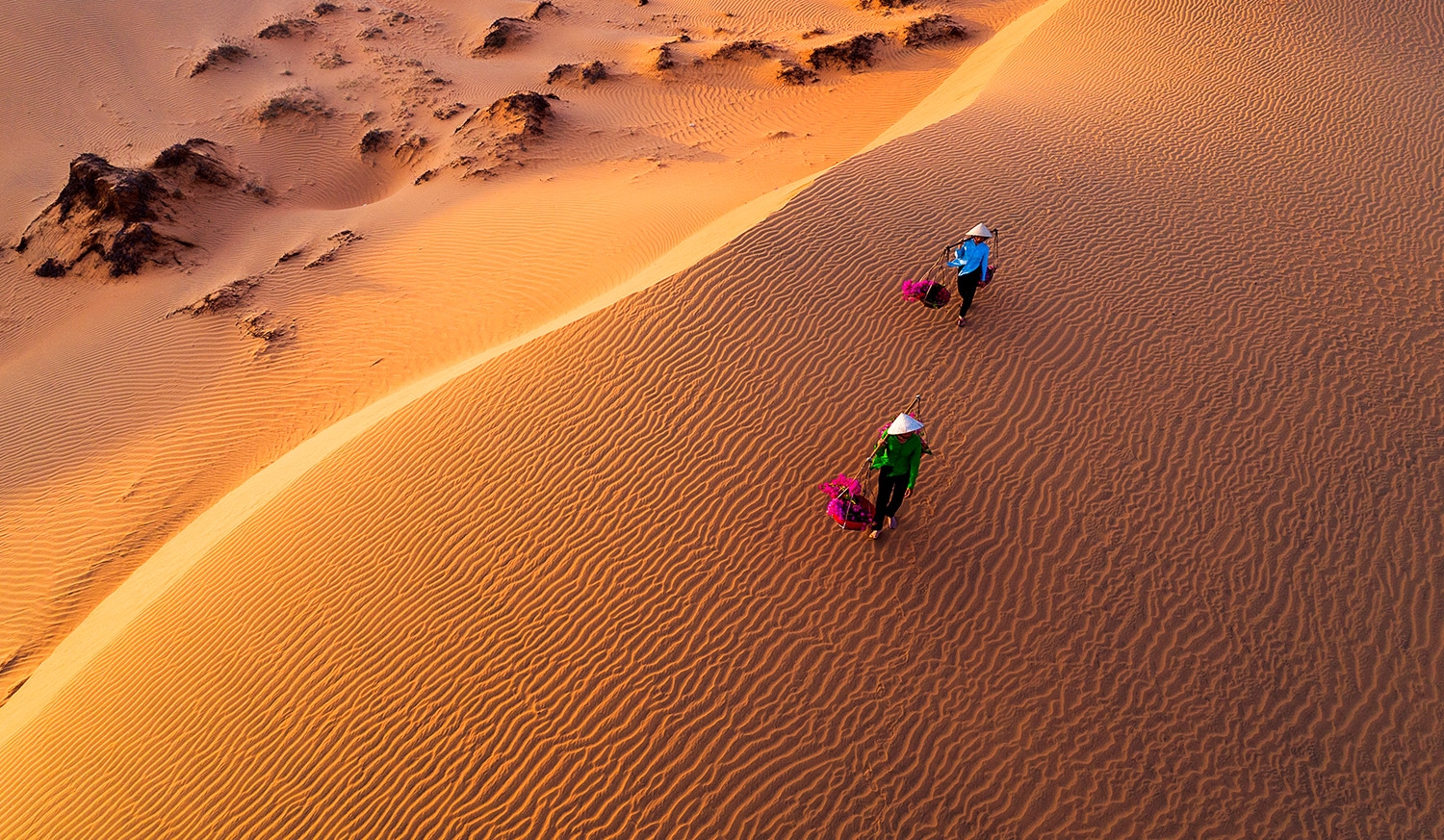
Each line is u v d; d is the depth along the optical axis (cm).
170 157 2533
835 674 829
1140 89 1825
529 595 934
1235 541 905
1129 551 903
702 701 819
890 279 1238
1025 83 1914
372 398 1730
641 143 2747
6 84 3122
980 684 812
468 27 3769
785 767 768
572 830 752
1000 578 890
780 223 1336
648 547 955
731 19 3881
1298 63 1883
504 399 1159
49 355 2059
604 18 3934
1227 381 1068
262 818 823
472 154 2692
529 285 1920
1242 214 1353
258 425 1739
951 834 719
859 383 1097
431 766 816
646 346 1173
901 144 1554
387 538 1040
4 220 2605
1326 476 958
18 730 1067
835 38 3428
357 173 2892
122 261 2278
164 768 899
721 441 1048
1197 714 781
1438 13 2039
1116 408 1044
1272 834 708
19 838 898
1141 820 720
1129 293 1202
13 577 1523
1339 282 1209
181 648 1017
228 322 2025
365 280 2095
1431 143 1528
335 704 889
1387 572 871
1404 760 743
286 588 1027
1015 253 1280
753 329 1174
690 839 732
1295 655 815
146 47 3391
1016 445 1012
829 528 948
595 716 822
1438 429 1002
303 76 3300
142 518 1587
